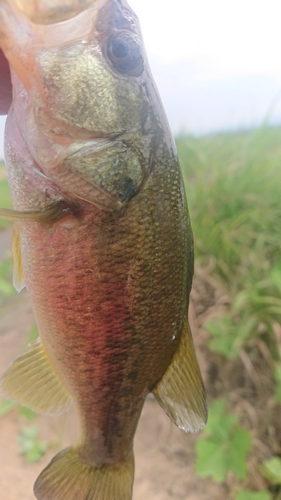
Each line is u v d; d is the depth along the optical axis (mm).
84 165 125
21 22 118
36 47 120
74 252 131
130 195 129
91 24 123
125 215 129
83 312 137
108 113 126
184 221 146
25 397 160
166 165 136
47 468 170
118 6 127
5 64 135
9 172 134
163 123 137
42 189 128
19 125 128
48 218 125
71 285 135
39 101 123
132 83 129
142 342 147
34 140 126
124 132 128
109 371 149
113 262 132
